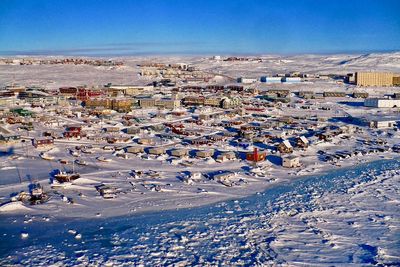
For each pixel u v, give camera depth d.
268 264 38.38
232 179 65.25
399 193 58.72
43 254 40.12
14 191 57.53
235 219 49.22
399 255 40.19
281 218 49.56
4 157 75.62
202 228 46.50
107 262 38.44
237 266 38.09
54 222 48.12
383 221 48.53
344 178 66.88
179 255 40.06
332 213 51.16
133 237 44.09
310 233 45.19
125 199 55.56
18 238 43.84
